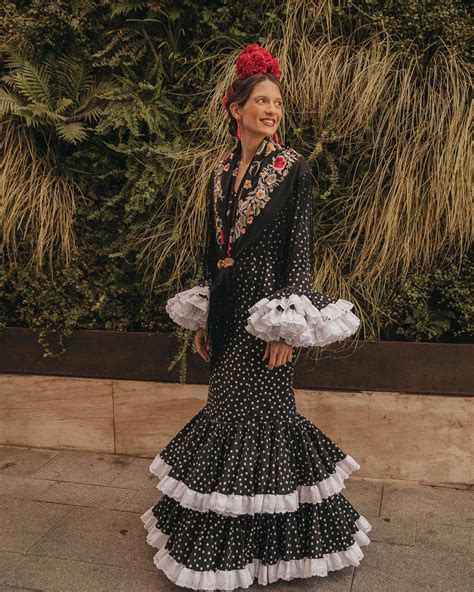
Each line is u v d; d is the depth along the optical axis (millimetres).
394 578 2342
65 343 3326
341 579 2340
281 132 3023
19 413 3426
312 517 2289
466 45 3004
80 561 2451
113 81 3305
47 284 3287
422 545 2543
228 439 2264
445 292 3008
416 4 2955
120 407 3324
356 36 3102
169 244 3113
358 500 2902
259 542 2273
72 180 3285
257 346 2270
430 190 2895
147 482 3078
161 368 3252
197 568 2186
